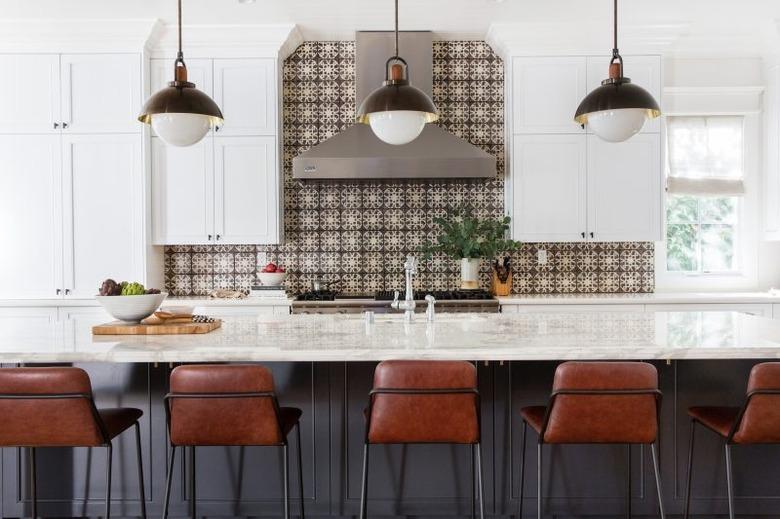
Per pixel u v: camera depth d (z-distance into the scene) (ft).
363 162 13.10
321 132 15.16
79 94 13.52
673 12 13.09
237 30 13.70
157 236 13.91
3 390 5.99
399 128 7.49
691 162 15.17
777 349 6.47
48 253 13.58
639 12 13.07
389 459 7.73
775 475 7.79
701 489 7.80
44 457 7.82
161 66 13.84
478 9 13.12
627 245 15.11
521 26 13.73
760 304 13.43
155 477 7.77
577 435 6.11
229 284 15.12
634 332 7.68
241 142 13.92
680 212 15.56
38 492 7.82
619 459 7.77
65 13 12.91
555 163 13.97
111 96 13.53
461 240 14.08
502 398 7.74
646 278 15.11
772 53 14.58
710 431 7.80
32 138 13.52
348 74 15.14
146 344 6.93
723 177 15.20
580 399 6.04
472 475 7.29
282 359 6.40
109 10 12.78
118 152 13.57
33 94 13.48
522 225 14.01
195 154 13.91
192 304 13.30
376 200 15.16
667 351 6.47
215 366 6.06
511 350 6.43
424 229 15.16
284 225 15.14
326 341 7.06
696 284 15.40
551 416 6.12
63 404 6.04
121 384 7.76
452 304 13.25
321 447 7.73
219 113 8.02
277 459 7.78
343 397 7.73
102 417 6.77
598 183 13.94
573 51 13.88
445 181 14.70
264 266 15.14
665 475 7.80
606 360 6.88
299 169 13.14
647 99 7.74
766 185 14.99
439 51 15.16
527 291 15.14
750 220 15.33
